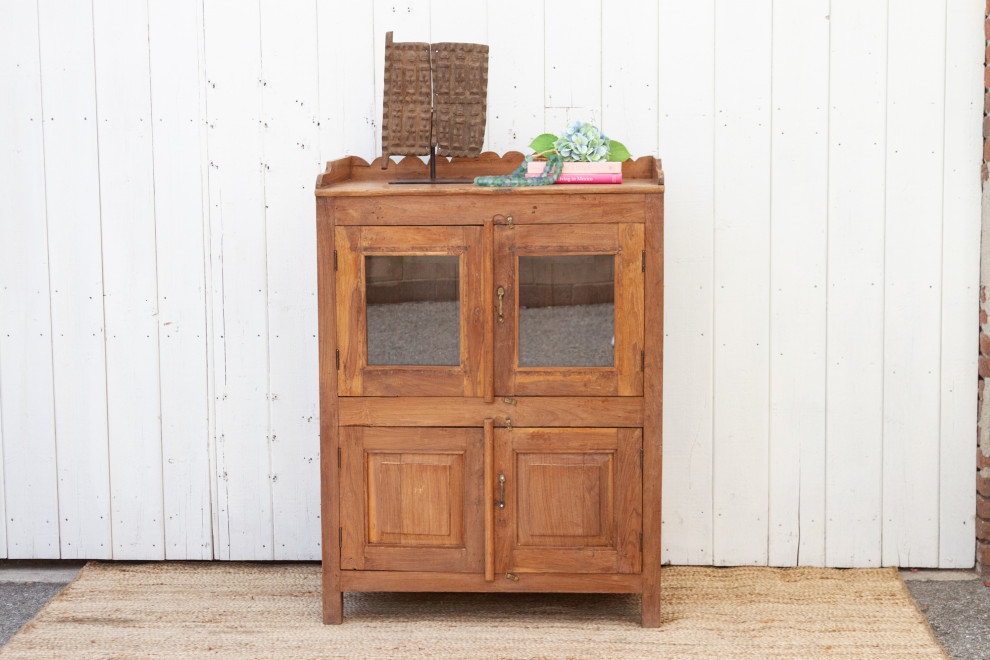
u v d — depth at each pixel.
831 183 3.11
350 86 3.16
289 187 3.19
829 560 3.22
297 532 3.30
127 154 3.20
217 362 3.25
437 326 2.76
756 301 3.15
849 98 3.08
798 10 3.07
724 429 3.20
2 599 3.14
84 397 3.28
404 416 2.79
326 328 2.78
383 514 2.82
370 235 2.74
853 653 2.67
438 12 3.12
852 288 3.13
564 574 2.82
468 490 2.80
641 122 3.12
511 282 2.73
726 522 3.23
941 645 2.75
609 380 2.75
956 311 3.12
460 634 2.80
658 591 2.81
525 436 2.78
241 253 3.21
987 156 3.06
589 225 2.71
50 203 3.22
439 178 3.03
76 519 3.32
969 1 3.04
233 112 3.17
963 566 3.20
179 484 3.30
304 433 3.27
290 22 3.14
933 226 3.10
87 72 3.18
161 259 3.22
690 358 3.18
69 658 2.67
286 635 2.80
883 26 3.06
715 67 3.10
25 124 3.20
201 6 3.15
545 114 3.14
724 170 3.12
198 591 3.11
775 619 2.88
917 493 3.18
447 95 2.89
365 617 2.92
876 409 3.16
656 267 2.71
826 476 3.20
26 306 3.26
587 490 2.78
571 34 3.11
